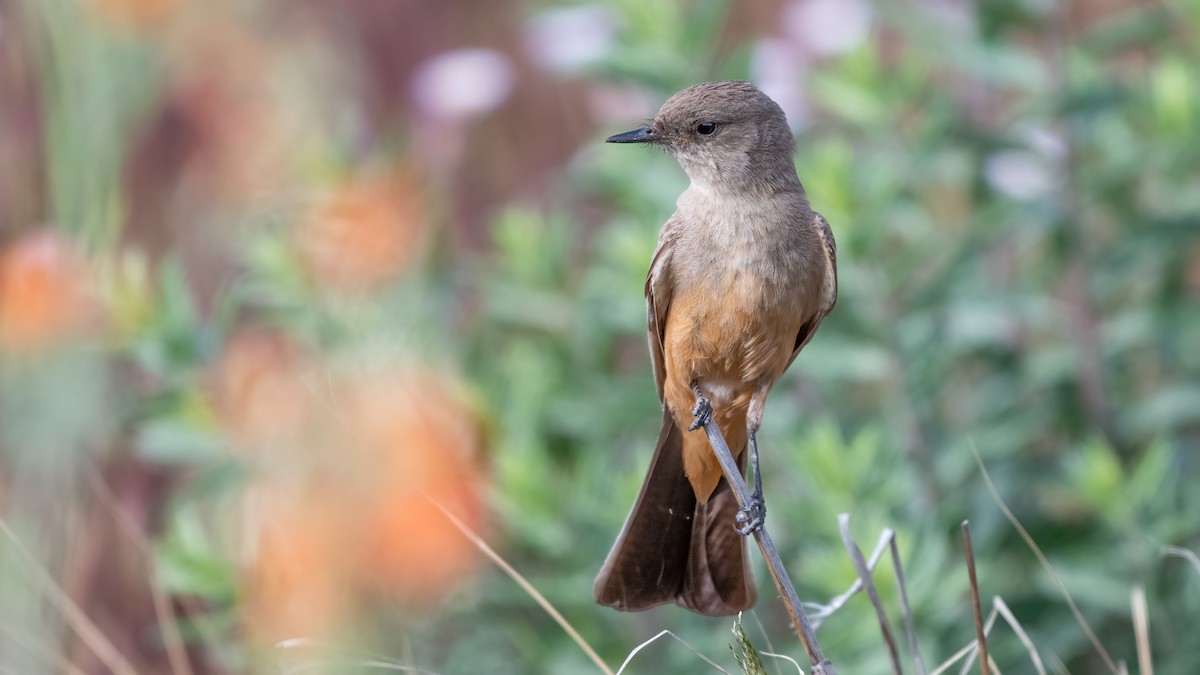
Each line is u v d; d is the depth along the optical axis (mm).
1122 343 12102
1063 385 12086
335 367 10258
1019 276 13188
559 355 12508
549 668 10773
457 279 13125
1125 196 12086
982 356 12398
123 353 11117
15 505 10305
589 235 14992
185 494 10617
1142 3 15008
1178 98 11742
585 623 10914
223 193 12523
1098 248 12305
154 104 11969
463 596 10562
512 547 11383
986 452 11438
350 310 11188
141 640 10594
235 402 10719
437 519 9453
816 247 9055
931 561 9914
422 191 12648
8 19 11227
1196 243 12430
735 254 8828
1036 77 12039
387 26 14539
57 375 10555
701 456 8508
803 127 12523
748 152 9102
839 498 10188
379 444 9281
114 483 10953
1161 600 10656
